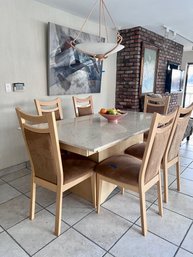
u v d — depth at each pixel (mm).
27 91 2812
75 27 3348
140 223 1778
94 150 1417
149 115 2865
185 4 2912
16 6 2525
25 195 2203
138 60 4176
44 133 1465
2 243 1553
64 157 1956
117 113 2314
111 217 1854
